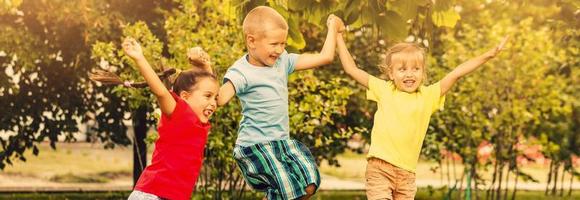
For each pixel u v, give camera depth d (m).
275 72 4.98
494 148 10.96
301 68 5.19
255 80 4.89
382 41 10.64
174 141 4.56
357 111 11.08
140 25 8.73
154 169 4.61
